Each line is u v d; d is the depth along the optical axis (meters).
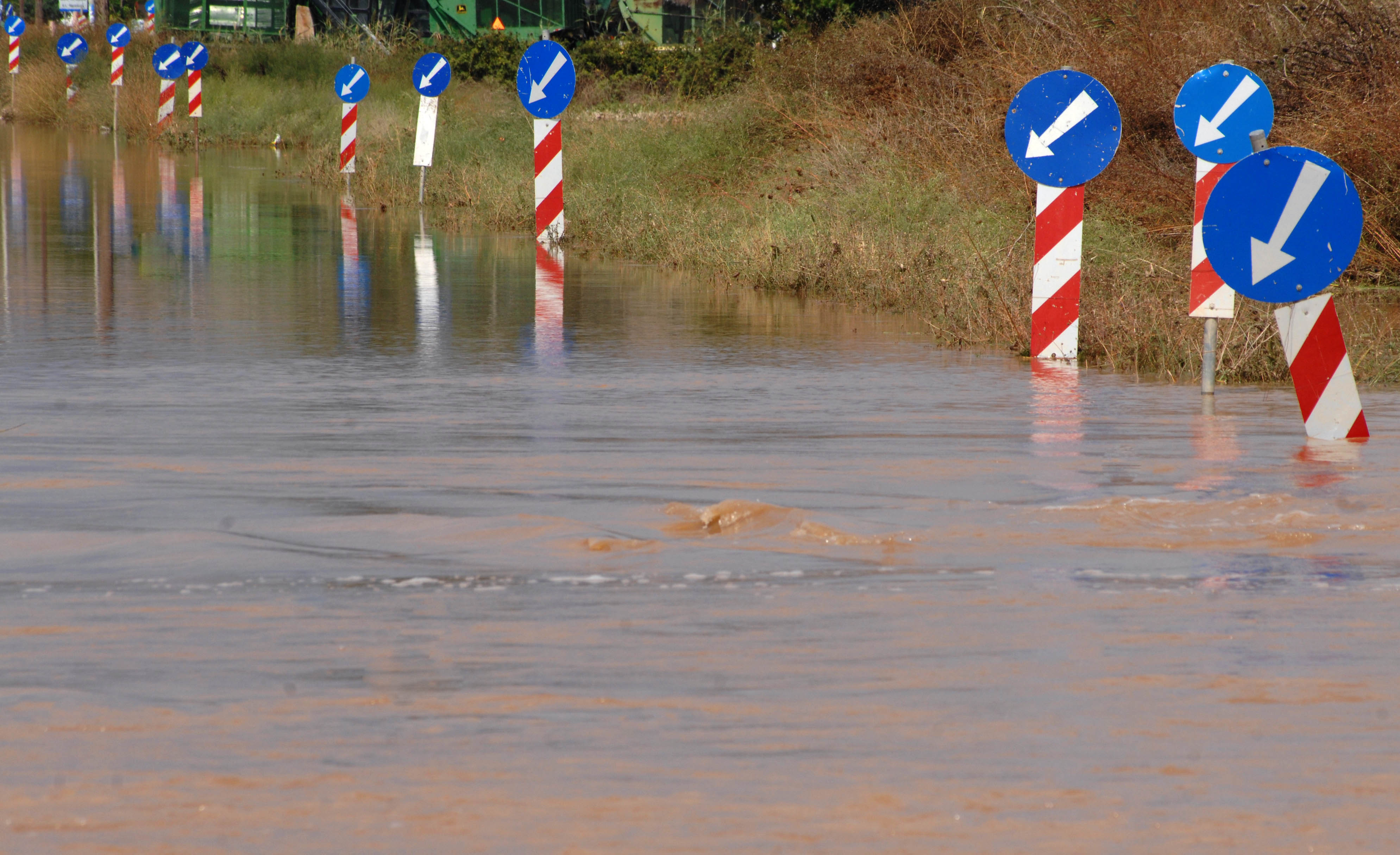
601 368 23.58
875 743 8.79
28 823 7.66
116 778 8.20
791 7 65.25
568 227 44.19
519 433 18.31
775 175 45.66
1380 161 32.53
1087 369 24.38
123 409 19.56
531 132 60.66
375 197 55.19
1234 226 18.88
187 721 9.01
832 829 7.66
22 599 11.51
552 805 7.91
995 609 11.42
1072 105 24.55
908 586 12.02
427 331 27.23
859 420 19.38
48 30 118.12
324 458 16.73
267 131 85.00
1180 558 12.97
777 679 9.84
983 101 42.41
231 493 15.04
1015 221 35.75
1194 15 40.34
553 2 98.56
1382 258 31.66
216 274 35.16
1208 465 16.84
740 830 7.64
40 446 17.20
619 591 11.84
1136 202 35.09
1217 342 23.97
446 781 8.20
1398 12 35.84
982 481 15.90
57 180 59.53
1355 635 10.89
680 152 50.62
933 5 52.00
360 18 112.50
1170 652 10.47
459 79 83.12
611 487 15.48
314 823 7.68
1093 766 8.51
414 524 13.87
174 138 83.06
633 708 9.30
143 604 11.40
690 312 30.77
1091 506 14.63
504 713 9.20
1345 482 16.02
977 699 9.52
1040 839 7.60
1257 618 11.29
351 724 8.98
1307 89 35.22
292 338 26.12
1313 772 8.47
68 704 9.27
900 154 42.34
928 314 30.02
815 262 34.31
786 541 13.41
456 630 10.80
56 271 35.00
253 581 12.05
